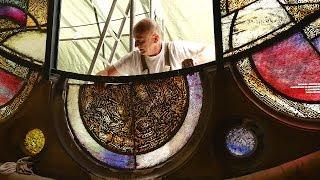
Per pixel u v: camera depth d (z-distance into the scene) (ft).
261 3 5.50
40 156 5.45
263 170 5.00
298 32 5.31
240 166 5.12
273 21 5.41
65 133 5.49
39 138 5.53
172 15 7.73
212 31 7.60
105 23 7.32
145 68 6.45
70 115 5.58
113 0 7.45
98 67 7.21
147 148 5.43
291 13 5.37
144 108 5.59
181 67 6.39
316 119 4.96
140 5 7.72
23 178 5.30
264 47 5.32
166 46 6.45
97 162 5.42
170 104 5.51
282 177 4.87
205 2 7.71
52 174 5.40
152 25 6.40
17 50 5.82
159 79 5.59
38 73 5.72
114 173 5.36
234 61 5.36
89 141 5.52
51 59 5.80
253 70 5.32
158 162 5.33
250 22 5.48
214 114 5.28
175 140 5.36
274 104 5.15
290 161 4.93
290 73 5.24
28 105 5.60
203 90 5.36
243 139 5.18
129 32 7.57
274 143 5.04
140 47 6.42
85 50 7.50
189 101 5.42
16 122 5.60
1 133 5.58
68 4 7.60
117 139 5.52
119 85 5.68
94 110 5.63
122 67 6.49
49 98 5.57
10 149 5.54
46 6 5.97
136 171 5.35
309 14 5.28
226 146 5.20
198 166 5.21
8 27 5.91
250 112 5.21
